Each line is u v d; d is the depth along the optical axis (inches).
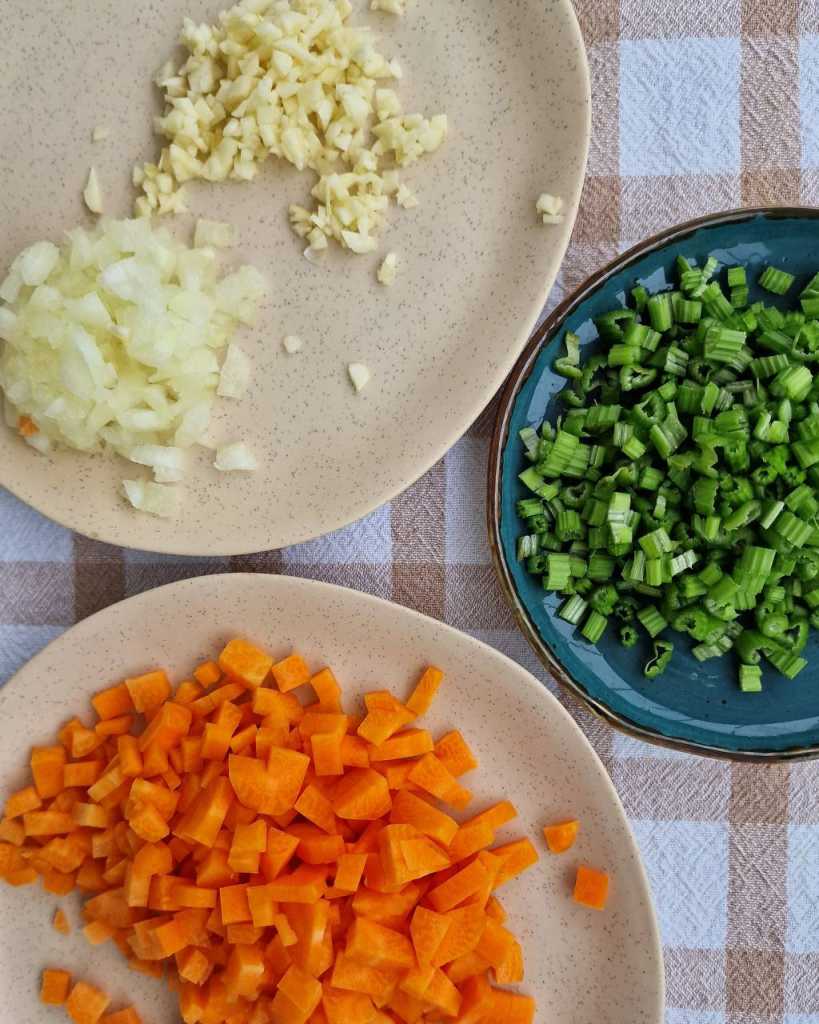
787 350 12.6
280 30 12.0
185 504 13.2
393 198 12.8
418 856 12.4
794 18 13.2
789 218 12.5
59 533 13.9
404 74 12.7
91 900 13.1
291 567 14.0
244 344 13.1
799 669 13.1
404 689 13.4
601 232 13.5
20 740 13.3
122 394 12.4
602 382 13.0
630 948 13.2
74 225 12.9
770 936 13.9
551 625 13.3
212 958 12.9
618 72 13.4
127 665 13.4
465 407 12.9
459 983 13.2
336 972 12.4
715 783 13.9
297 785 12.5
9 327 12.2
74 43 12.6
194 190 12.9
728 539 12.6
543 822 13.4
